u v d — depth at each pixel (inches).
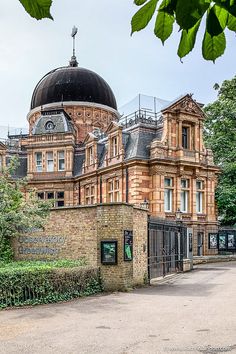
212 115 1636.3
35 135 1711.4
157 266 850.8
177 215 1330.0
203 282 768.3
